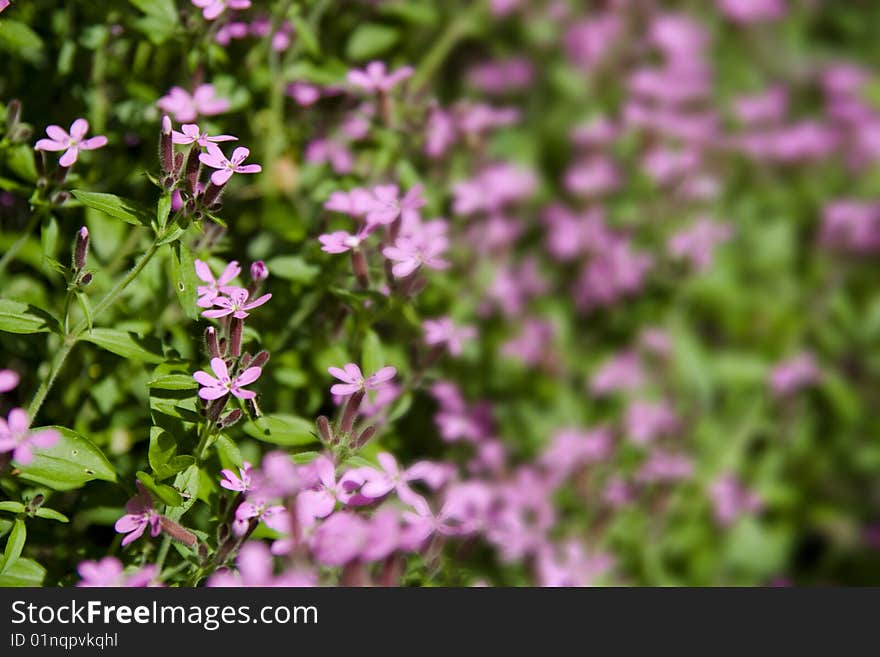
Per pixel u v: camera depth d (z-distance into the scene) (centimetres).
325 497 54
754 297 68
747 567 66
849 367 69
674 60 70
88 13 61
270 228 62
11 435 54
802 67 73
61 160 57
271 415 57
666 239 69
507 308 66
